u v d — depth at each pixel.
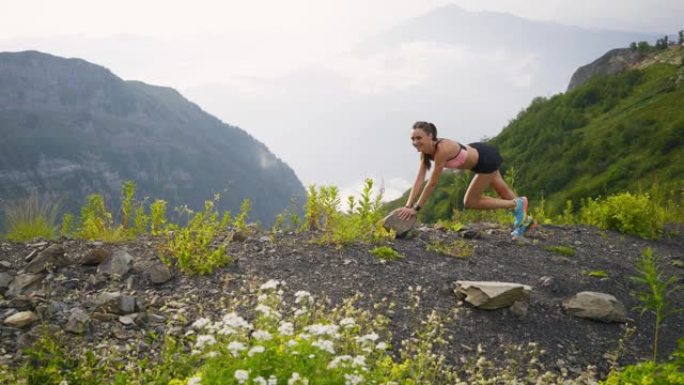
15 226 7.79
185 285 6.12
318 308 5.75
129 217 8.03
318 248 7.47
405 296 6.29
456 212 11.19
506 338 5.73
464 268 7.34
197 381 3.46
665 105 78.62
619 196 11.16
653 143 69.38
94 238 7.59
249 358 3.61
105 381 4.23
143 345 4.81
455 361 5.20
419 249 7.84
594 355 5.65
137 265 6.40
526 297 6.32
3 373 4.03
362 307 5.92
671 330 6.39
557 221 12.03
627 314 6.59
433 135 7.15
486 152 7.24
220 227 8.06
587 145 77.44
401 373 4.38
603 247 9.38
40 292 5.66
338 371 3.60
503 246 8.59
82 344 4.75
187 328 5.16
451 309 6.08
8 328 4.87
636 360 5.64
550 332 5.97
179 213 7.54
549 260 8.17
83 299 5.59
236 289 6.10
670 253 9.60
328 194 8.22
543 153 83.56
